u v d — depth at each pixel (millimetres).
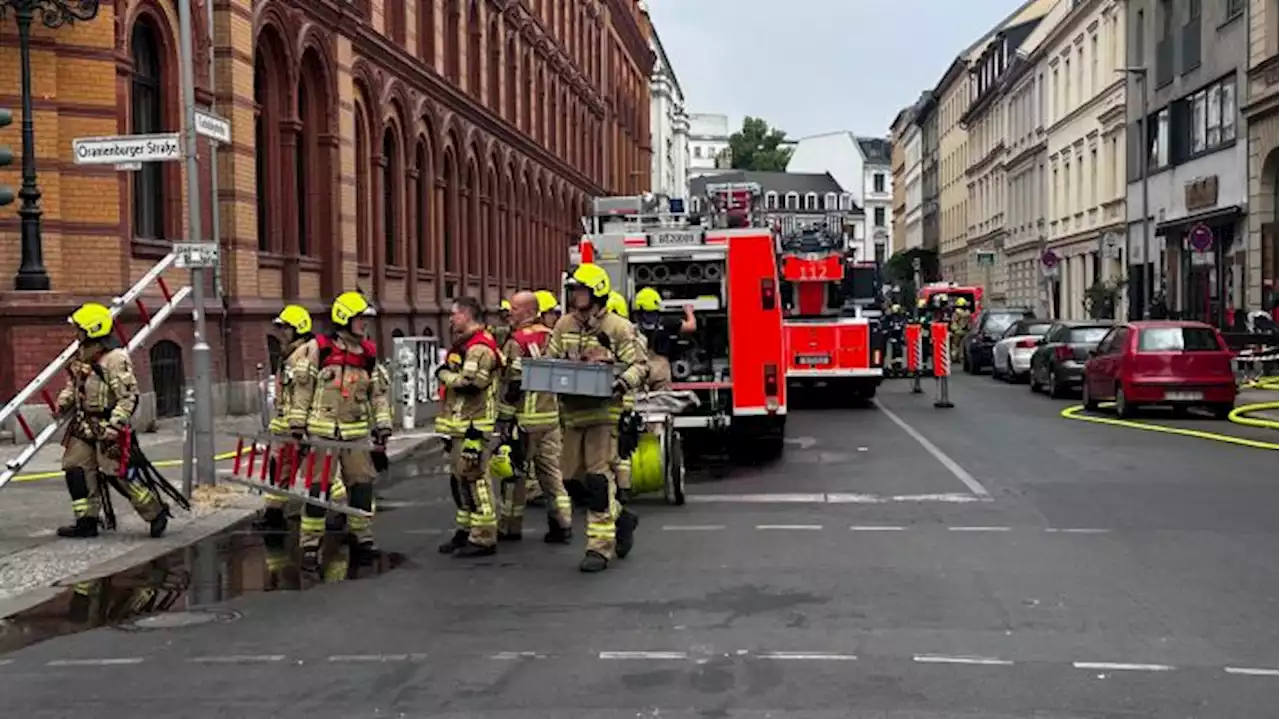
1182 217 37312
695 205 23312
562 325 9234
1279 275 31188
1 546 9820
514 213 40344
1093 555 9188
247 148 20094
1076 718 5570
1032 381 28328
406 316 28594
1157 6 39438
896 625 7207
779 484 13227
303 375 9641
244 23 19984
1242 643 6781
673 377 15062
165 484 10375
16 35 16391
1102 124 45875
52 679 6398
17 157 16516
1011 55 64125
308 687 6180
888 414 22250
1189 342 20453
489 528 9594
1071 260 51281
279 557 9547
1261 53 31172
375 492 13242
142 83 18391
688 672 6316
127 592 8344
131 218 17734
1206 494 12141
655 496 12352
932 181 94750
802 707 5738
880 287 35438
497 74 37750
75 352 10195
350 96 24547
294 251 22266
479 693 6027
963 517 10938
